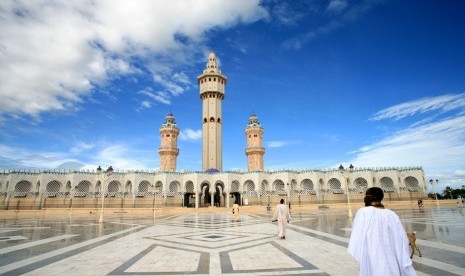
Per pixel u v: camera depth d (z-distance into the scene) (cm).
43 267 915
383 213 416
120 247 1303
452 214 3119
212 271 846
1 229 2242
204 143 9138
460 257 972
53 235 1809
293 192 7294
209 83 9469
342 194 7150
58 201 6450
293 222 2605
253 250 1184
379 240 396
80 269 887
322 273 803
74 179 6619
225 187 7275
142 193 7044
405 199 7012
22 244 1419
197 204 7062
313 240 1448
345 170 7356
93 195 6738
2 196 6316
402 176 7231
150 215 4831
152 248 1267
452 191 8881
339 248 1211
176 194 7225
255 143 9219
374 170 7338
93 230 2125
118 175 7025
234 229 2089
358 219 434
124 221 3197
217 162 8988
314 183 7188
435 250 1094
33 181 6531
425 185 7075
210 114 9300
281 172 7369
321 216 3541
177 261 991
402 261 385
